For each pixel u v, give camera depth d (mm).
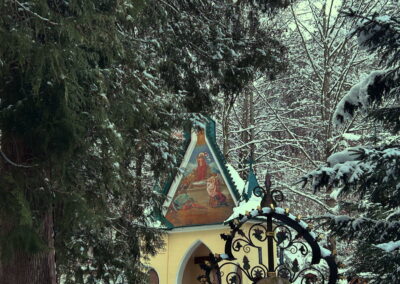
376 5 28969
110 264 12867
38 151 8078
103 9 9062
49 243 8672
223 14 14086
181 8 13609
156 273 26359
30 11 7359
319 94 32312
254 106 36469
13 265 8375
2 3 7133
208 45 13391
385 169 7855
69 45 7742
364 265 10398
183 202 26250
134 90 10227
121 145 8562
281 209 7781
